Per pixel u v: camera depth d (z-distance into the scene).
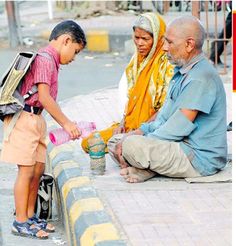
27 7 22.39
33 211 5.89
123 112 7.16
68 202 5.49
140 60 6.42
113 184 5.77
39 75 5.36
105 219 4.95
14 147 5.46
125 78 7.18
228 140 7.08
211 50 13.41
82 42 5.59
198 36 5.61
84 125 5.73
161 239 4.63
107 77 13.26
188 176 5.77
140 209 5.19
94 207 5.18
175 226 4.85
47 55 5.44
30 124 5.45
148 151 5.64
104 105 9.79
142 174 5.80
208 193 5.51
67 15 20.55
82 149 6.95
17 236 5.77
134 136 5.73
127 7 20.47
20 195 5.66
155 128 5.94
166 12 18.58
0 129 9.66
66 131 5.50
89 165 6.38
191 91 5.59
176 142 5.73
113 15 20.22
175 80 5.79
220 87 5.70
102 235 4.65
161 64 6.25
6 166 8.10
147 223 4.91
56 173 6.30
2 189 7.20
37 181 5.79
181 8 18.48
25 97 5.43
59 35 5.53
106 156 6.66
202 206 5.23
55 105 5.43
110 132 6.58
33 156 5.52
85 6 20.70
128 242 4.59
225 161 5.88
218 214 5.07
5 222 6.17
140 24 6.17
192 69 5.64
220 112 5.74
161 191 5.58
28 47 16.94
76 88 12.20
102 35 16.75
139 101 6.34
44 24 19.45
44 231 5.77
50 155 6.96
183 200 5.37
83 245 4.65
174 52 5.64
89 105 9.83
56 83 5.58
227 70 12.69
